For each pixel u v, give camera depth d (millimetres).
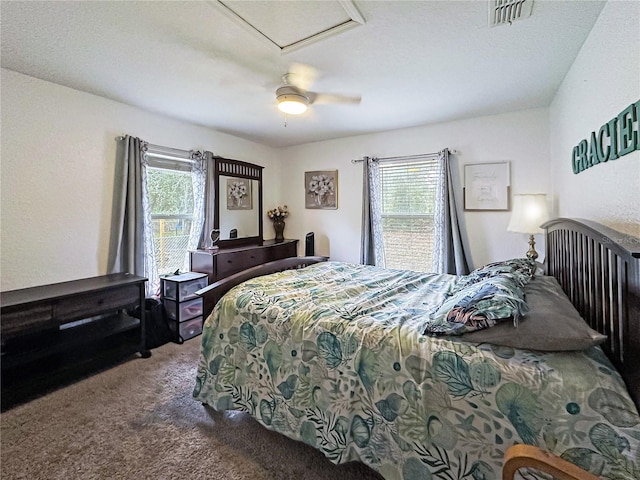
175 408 1898
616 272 1061
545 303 1318
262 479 1385
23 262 2354
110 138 2842
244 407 1682
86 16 1618
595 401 934
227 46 1904
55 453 1526
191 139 3574
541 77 2352
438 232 3500
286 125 3623
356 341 1375
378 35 1781
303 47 1912
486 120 3275
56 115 2496
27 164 2361
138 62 2115
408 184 3793
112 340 2641
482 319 1194
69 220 2598
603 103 1568
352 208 4211
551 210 2955
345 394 1361
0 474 1402
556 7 1537
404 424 1214
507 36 1793
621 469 861
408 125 3613
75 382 2193
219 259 3381
